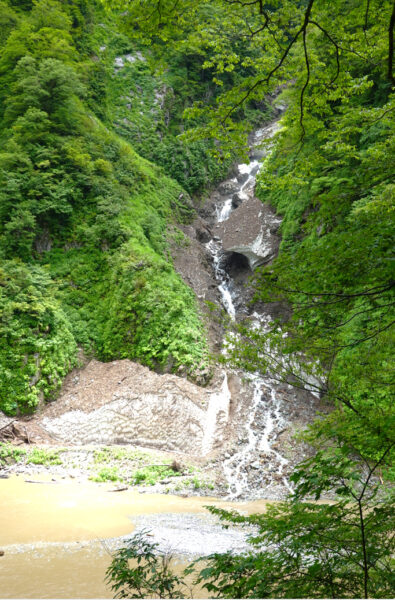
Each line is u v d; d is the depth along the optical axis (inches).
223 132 338.6
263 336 171.8
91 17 1982.0
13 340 930.7
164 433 845.2
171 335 1051.9
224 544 420.8
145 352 1046.4
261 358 170.1
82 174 1274.6
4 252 1098.1
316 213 197.9
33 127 1254.9
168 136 1868.8
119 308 1120.8
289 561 113.7
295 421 840.9
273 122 2140.7
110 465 734.5
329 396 168.7
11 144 1195.3
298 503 127.6
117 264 1181.1
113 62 2000.5
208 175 1846.7
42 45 1455.5
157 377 951.6
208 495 649.0
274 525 124.0
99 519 496.4
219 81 352.2
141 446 828.6
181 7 280.4
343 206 195.8
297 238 1196.5
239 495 648.4
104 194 1309.1
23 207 1134.4
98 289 1171.9
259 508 578.6
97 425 861.2
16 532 441.4
